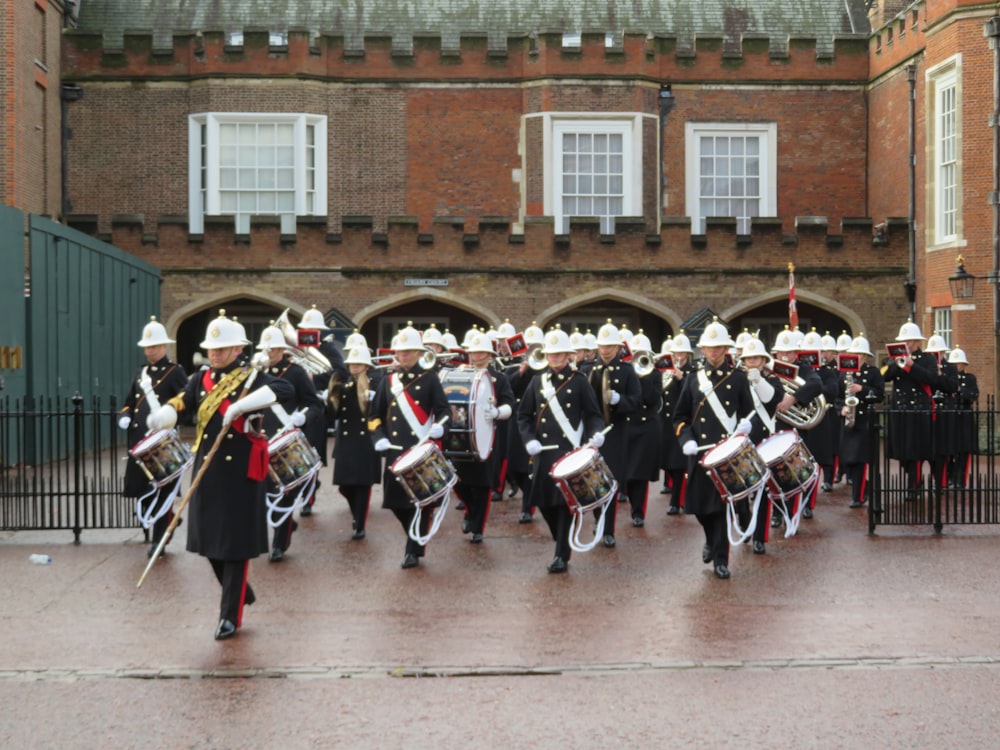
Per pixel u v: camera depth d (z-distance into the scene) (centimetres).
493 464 1452
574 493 1179
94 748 732
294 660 901
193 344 3403
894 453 1630
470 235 3138
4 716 786
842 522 1541
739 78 3506
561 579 1182
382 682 852
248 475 953
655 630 984
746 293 3169
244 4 3688
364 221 3130
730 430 1232
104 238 3109
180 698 819
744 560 1277
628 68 3447
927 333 2983
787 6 3812
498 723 770
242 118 3384
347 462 1418
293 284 3131
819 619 1020
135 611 1050
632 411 1405
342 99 3453
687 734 750
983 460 2502
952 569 1225
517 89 3475
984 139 2709
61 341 2345
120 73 3384
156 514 1311
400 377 1313
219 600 1090
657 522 1574
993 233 2666
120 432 2764
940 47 2834
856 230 3169
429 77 3459
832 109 3522
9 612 1046
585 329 3422
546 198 3438
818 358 1720
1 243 2036
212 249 3128
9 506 1487
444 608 1060
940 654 915
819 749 726
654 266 3159
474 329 1431
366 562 1273
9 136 2872
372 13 3700
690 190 3509
